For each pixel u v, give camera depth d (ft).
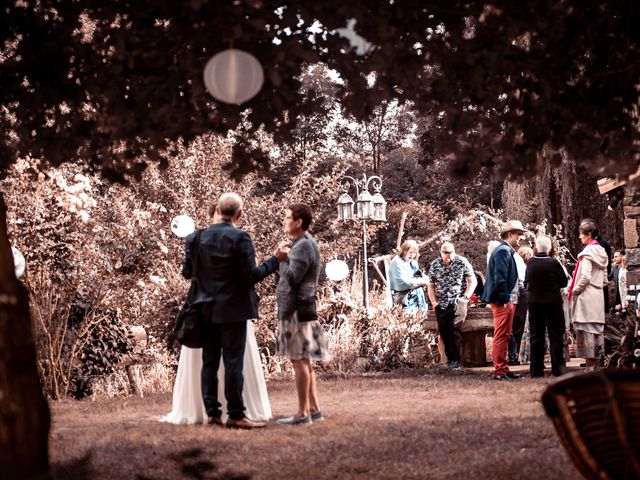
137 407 35.45
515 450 22.61
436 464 21.29
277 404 35.27
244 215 53.57
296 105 21.13
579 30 19.02
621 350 39.34
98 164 22.70
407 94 20.02
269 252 52.95
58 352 41.14
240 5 17.56
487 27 18.21
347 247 60.75
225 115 21.26
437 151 19.45
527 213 87.04
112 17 20.45
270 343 52.60
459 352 53.16
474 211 83.46
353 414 31.14
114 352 43.34
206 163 54.24
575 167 77.51
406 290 57.57
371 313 54.75
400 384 42.11
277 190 127.85
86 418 32.30
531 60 18.49
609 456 13.91
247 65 15.21
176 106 20.24
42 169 23.80
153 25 20.07
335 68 20.20
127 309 45.47
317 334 28.78
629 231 52.49
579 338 43.96
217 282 28.09
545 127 18.76
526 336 56.24
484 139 19.27
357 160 145.48
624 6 19.47
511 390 38.01
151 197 53.67
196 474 18.58
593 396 13.87
